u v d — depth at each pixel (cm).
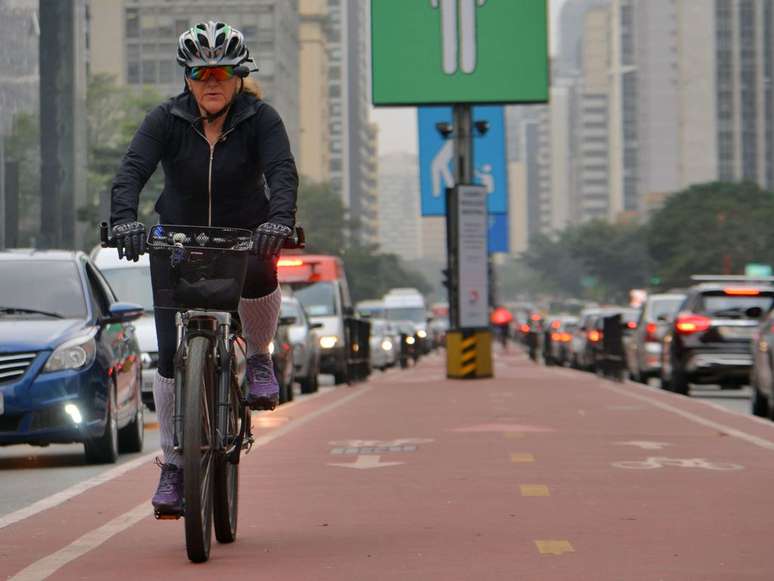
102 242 1602
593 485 2462
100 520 2078
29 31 14125
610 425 3947
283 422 4181
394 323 13575
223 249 1571
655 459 2938
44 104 12619
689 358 5903
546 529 1928
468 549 1755
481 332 8219
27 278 3177
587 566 1619
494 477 2603
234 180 1656
